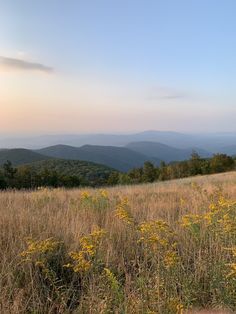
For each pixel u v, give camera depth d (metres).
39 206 9.08
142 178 60.75
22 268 4.66
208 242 5.38
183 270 4.46
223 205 5.89
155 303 3.52
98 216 7.25
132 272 4.80
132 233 5.75
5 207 8.66
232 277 3.94
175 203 9.61
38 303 3.88
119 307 3.54
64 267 4.94
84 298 4.11
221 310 3.72
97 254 4.64
